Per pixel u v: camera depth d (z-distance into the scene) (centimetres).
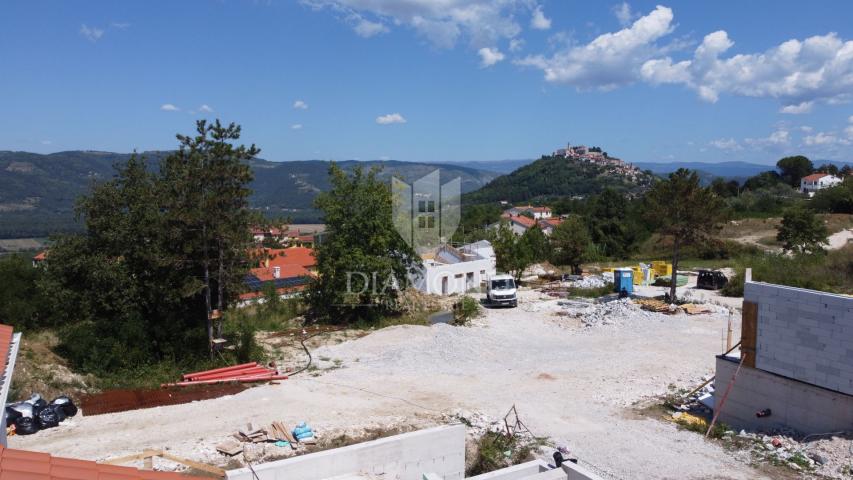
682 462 1223
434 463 1081
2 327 970
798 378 1305
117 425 1396
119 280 2014
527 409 1584
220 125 2030
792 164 12238
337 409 1554
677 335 2541
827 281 3603
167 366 1906
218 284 2119
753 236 6806
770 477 1140
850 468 1113
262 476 889
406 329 2536
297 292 3609
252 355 2080
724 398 1455
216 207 2008
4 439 758
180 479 559
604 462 1227
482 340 2441
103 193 2111
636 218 7500
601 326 2772
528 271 5059
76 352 1820
